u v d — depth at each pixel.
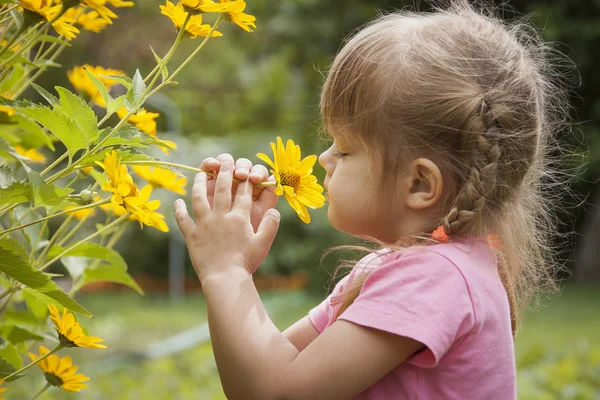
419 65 1.39
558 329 5.44
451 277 1.34
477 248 1.38
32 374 3.00
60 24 1.36
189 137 8.81
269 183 1.39
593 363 3.99
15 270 1.30
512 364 1.37
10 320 1.55
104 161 1.35
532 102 1.42
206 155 7.95
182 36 1.37
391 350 1.32
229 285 1.35
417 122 1.38
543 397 3.26
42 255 1.50
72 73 1.58
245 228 1.37
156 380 3.58
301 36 8.03
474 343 1.34
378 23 1.44
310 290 8.02
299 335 1.49
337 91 1.41
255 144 8.38
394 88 1.38
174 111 8.34
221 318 1.34
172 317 6.57
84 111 1.34
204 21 9.19
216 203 1.38
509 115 1.39
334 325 1.33
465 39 1.41
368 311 1.33
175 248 8.39
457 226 1.36
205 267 1.36
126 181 1.35
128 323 6.06
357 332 1.32
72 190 1.33
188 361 4.06
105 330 5.50
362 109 1.39
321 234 7.93
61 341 1.40
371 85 1.39
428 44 1.40
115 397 3.20
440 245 1.37
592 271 9.25
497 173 1.39
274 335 1.33
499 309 1.36
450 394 1.34
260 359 1.32
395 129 1.38
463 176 1.37
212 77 9.62
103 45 7.90
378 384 1.35
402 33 1.41
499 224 1.41
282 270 8.31
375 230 1.40
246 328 1.33
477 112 1.37
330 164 1.42
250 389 1.32
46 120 1.33
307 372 1.31
